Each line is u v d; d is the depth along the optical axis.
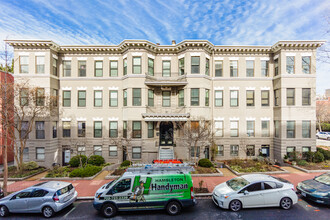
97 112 19.62
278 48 18.75
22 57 18.20
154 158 18.11
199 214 8.68
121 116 19.48
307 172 14.93
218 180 13.17
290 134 18.44
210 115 19.50
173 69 19.50
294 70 18.48
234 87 19.86
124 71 19.25
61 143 19.39
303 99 18.48
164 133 19.16
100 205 8.55
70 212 9.15
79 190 11.77
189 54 18.42
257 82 19.91
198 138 15.79
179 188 8.71
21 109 16.31
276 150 19.14
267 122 19.91
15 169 16.80
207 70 19.20
